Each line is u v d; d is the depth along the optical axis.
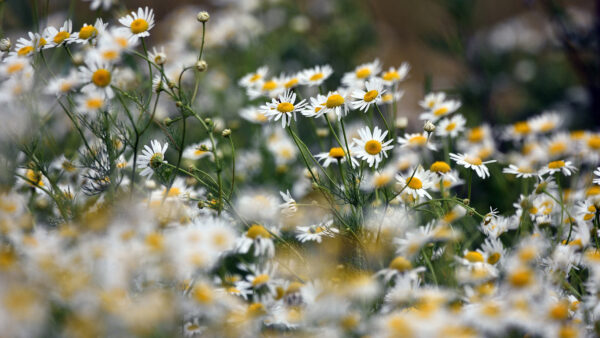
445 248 1.66
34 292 1.52
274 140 1.90
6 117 1.65
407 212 1.67
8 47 1.68
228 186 1.80
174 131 1.70
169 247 1.56
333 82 2.04
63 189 1.70
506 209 1.82
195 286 1.60
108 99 1.67
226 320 1.61
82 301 1.53
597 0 2.02
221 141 1.87
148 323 1.53
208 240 1.58
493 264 1.64
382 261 1.66
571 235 1.67
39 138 1.71
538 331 1.58
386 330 1.56
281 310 1.62
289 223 1.70
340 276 1.64
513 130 1.86
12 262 1.54
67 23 1.68
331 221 1.68
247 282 1.66
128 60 1.83
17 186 1.70
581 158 1.74
